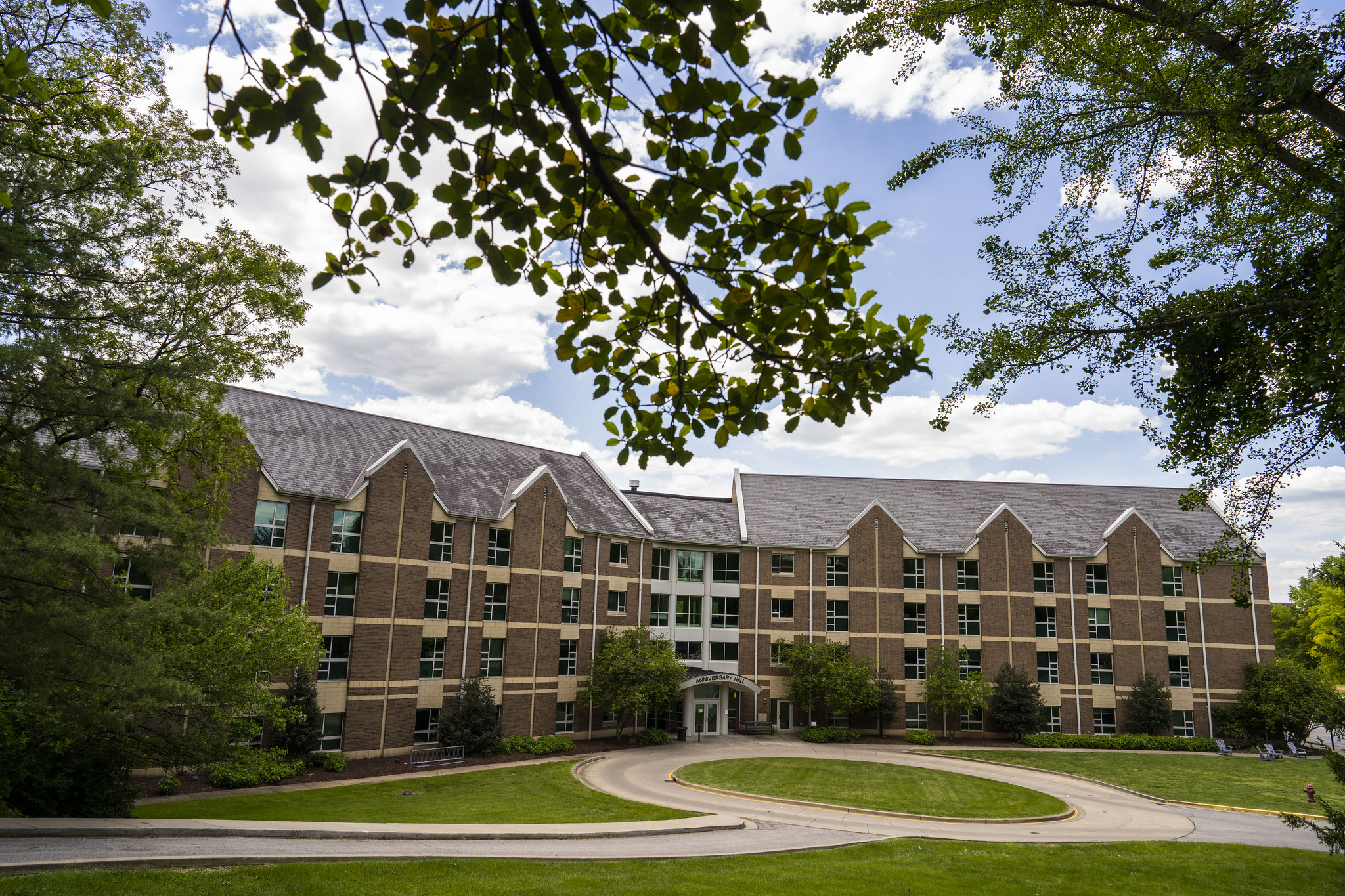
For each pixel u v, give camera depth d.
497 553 39.31
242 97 3.97
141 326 16.41
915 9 11.05
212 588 21.73
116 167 15.59
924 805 27.78
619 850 18.33
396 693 34.16
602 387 6.14
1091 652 48.34
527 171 4.63
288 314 21.67
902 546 49.22
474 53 4.18
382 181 4.38
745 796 28.45
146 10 16.05
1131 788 33.44
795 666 45.78
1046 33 11.30
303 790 26.59
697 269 5.09
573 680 41.88
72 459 15.36
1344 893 16.92
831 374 5.36
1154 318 11.87
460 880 13.98
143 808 21.69
